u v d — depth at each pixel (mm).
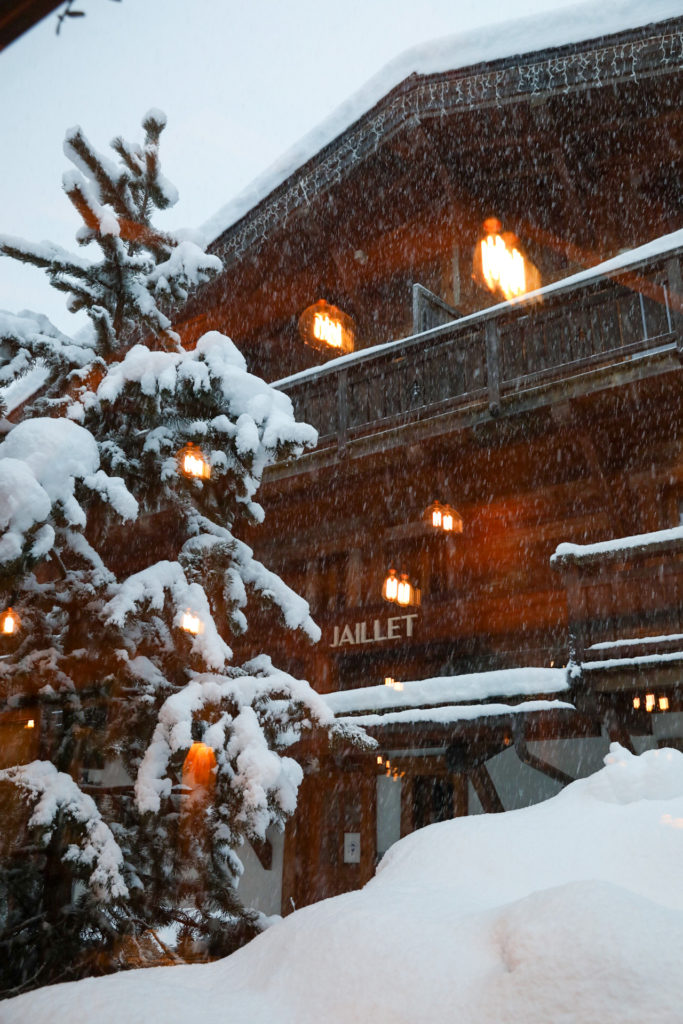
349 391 12422
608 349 10016
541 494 12031
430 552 12945
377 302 15180
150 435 7805
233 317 16953
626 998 2250
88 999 2959
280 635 13383
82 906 6684
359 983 2744
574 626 9344
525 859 3633
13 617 7312
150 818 6395
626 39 11250
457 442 11211
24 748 7586
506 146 13062
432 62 12648
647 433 10773
